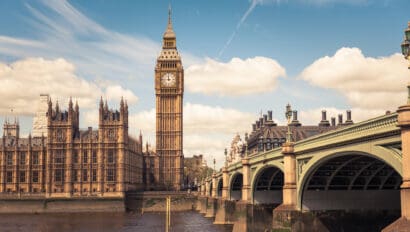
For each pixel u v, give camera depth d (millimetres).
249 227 89812
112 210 190625
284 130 168625
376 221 64125
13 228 130125
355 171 61594
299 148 61125
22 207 187250
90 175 194500
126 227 130375
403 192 36750
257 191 92062
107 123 196875
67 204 189375
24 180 199375
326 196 63375
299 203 62156
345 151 47875
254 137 181875
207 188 177250
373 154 42625
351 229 62625
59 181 193375
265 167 79438
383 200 64375
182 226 129000
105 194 193625
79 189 193875
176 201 199500
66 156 194625
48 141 195000
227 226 120375
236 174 110562
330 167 60250
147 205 197875
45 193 191875
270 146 164375
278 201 92250
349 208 63281
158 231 120500
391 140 39906
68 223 142625
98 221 148375
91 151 195750
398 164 38781
